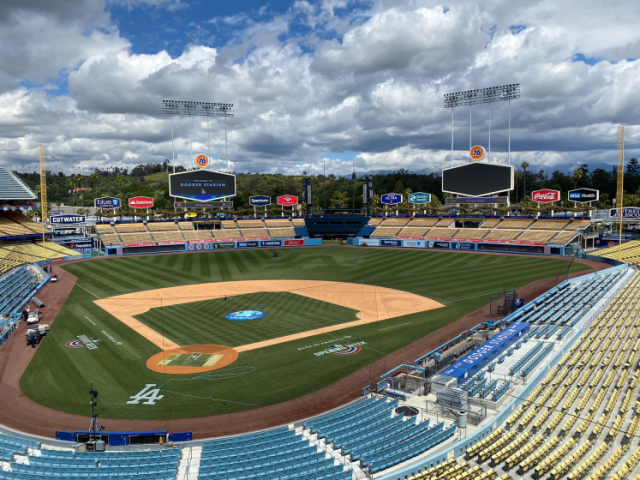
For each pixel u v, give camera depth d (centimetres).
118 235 10012
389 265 7994
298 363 3362
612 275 5731
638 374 2656
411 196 11606
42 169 7650
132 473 1869
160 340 3909
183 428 2448
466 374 2675
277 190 18938
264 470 1902
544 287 5709
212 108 10800
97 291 5950
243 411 2638
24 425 2494
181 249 10275
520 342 3312
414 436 2108
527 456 1898
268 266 8131
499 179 9681
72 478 1828
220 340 3897
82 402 2758
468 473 1784
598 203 15325
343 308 4991
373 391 2825
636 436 2020
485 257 8425
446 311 4766
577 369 2812
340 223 11688
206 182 10900
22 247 8525
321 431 2284
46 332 4125
